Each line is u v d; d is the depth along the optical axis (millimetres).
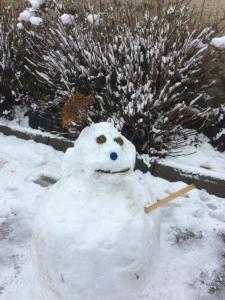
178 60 1640
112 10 1932
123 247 868
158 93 1615
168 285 1065
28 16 1923
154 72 1613
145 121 1590
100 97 1613
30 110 1986
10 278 1085
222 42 1586
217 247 1229
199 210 1394
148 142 1618
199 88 1749
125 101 1598
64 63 1755
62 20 1816
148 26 1761
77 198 896
